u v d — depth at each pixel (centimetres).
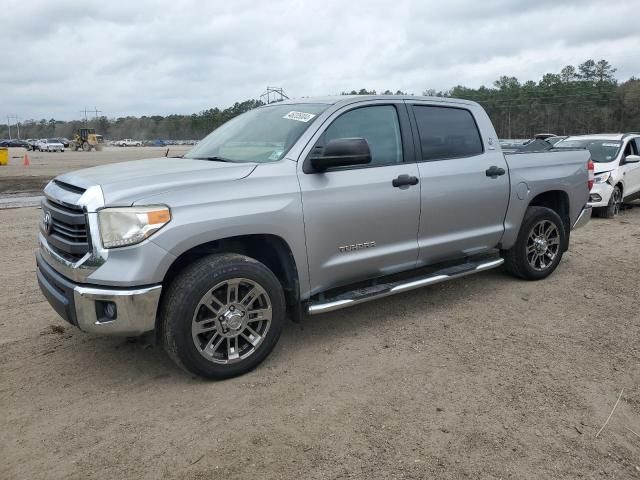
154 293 341
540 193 583
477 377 380
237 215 366
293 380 378
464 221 511
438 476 276
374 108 459
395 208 451
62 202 361
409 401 348
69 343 445
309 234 405
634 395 356
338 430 316
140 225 334
